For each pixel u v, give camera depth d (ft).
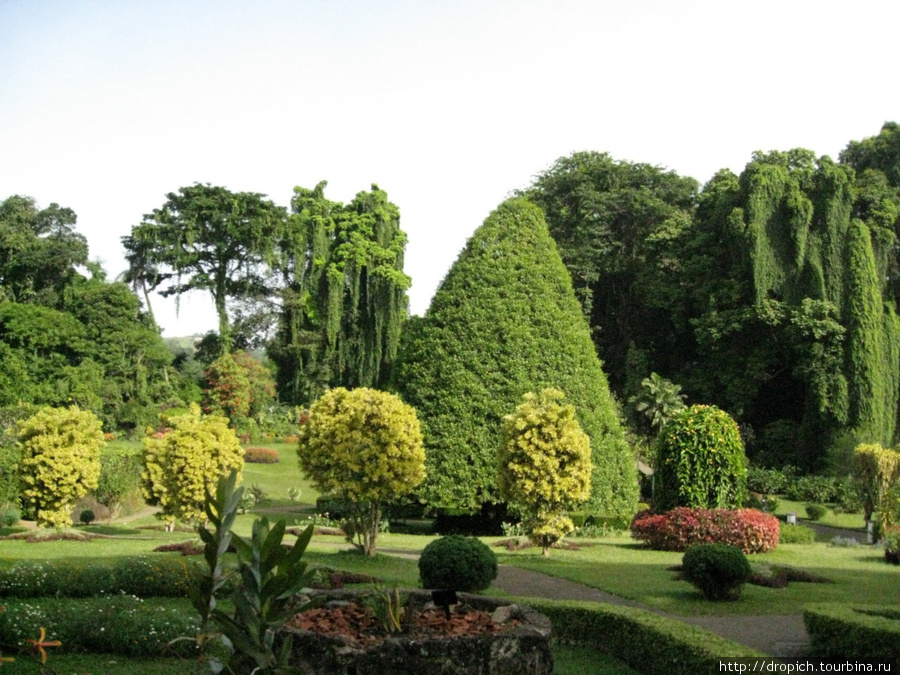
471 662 22.44
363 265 190.39
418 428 59.62
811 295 151.23
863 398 144.25
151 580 41.39
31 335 156.97
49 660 29.89
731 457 69.97
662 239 165.17
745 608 40.93
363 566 52.70
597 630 34.19
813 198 157.17
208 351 193.16
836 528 102.01
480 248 90.94
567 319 89.04
